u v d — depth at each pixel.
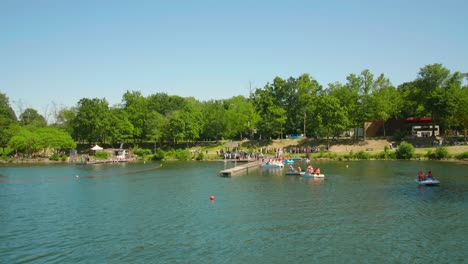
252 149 135.00
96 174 90.00
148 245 33.69
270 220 41.44
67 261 30.28
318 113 128.88
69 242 35.00
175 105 196.88
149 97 198.50
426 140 122.31
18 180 80.06
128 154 136.88
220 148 144.25
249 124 146.38
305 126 150.50
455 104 114.12
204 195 57.56
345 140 134.38
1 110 156.50
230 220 41.78
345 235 35.69
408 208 45.94
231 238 35.25
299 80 154.25
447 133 136.00
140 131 153.00
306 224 39.59
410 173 77.25
